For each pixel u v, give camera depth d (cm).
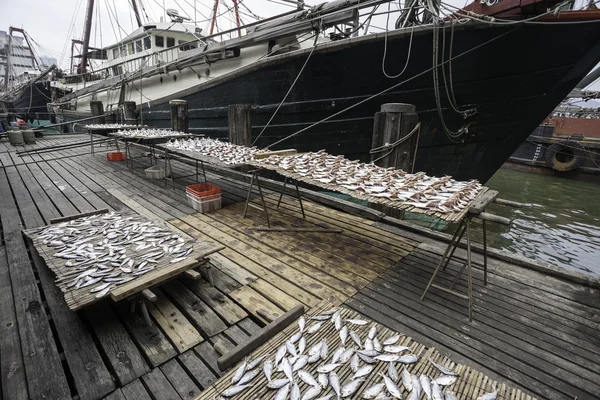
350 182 311
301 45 755
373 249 362
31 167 766
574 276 290
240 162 434
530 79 585
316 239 388
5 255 332
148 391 180
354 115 672
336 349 181
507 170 1648
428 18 586
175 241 299
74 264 257
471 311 243
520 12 493
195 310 250
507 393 153
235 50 808
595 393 182
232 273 306
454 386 156
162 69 988
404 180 321
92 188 598
